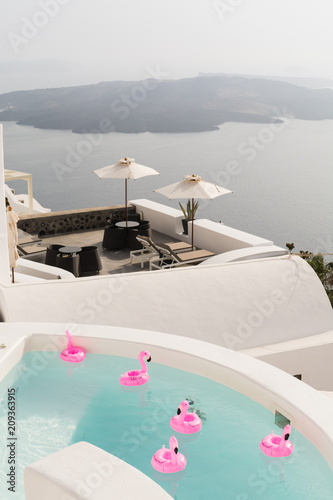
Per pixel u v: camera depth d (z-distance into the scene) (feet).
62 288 25.68
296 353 27.22
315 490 14.46
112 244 45.68
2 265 27.99
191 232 46.44
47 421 18.06
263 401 18.28
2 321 25.12
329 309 29.91
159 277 27.63
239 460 15.92
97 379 20.62
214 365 19.95
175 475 15.33
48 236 49.47
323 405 16.97
